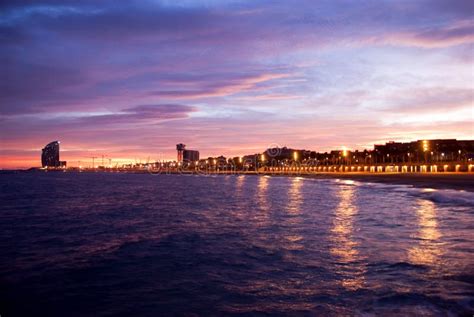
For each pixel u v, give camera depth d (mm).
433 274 12383
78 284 12414
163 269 14055
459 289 10820
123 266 14648
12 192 72312
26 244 19609
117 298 11031
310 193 63750
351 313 9352
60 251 17734
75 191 75500
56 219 30266
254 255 16000
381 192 62250
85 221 28906
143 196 58812
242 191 72750
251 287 11648
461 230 21516
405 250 16125
